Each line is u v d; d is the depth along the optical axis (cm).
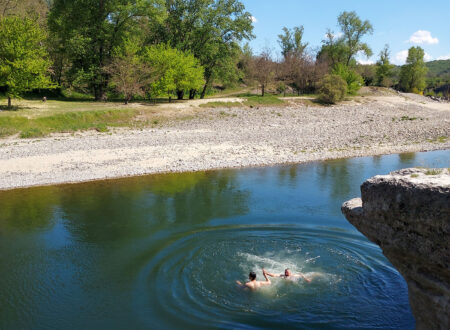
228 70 4700
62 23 3997
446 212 507
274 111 3991
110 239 1245
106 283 969
